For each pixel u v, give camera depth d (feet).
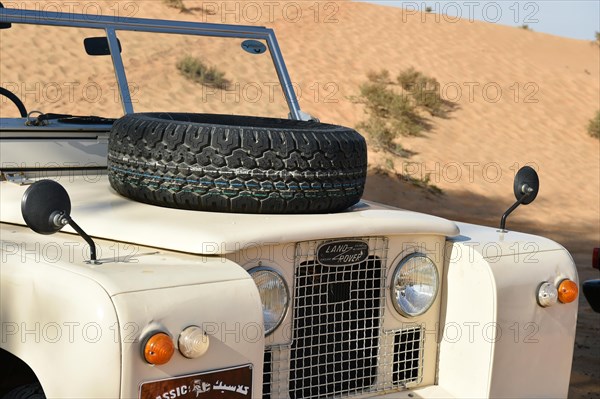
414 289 10.37
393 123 64.59
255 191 9.78
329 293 9.87
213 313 8.07
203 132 9.84
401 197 51.24
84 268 8.23
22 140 11.63
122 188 10.52
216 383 8.11
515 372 10.32
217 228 9.07
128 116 10.87
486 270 10.15
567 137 71.41
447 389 10.60
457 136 66.23
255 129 9.93
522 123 72.18
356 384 10.16
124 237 9.32
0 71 11.90
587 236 45.68
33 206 8.22
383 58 79.25
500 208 51.26
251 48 13.65
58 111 12.24
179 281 8.09
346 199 10.41
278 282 9.28
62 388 7.89
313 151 9.97
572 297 10.55
